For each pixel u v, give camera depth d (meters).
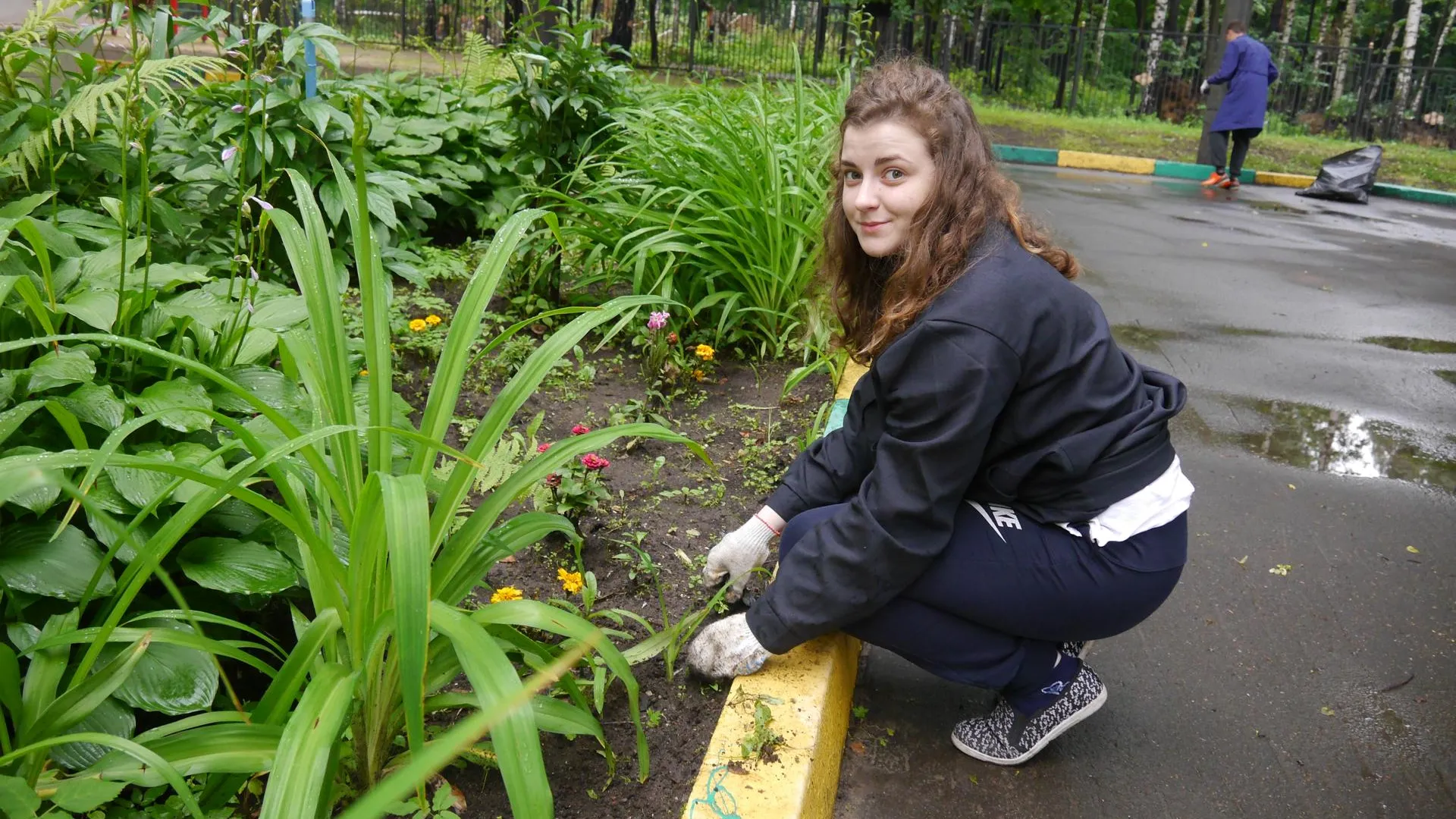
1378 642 2.85
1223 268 7.58
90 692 1.63
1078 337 1.91
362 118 1.64
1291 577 3.17
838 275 2.26
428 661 1.93
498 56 6.50
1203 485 3.80
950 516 1.95
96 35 3.78
